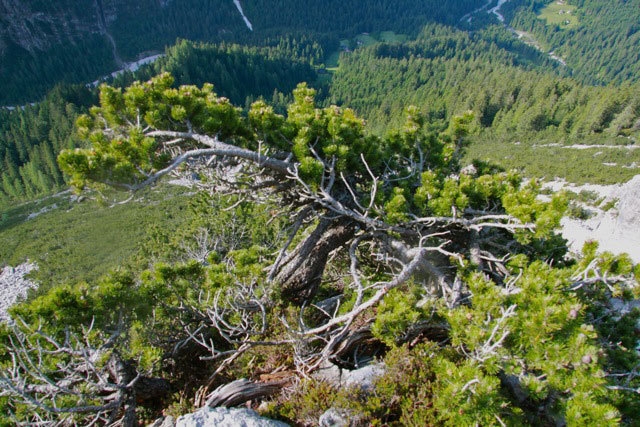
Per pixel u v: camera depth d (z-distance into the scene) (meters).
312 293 6.84
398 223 6.05
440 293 6.18
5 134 98.25
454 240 6.62
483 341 3.63
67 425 4.57
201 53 120.31
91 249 46.94
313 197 5.96
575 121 74.31
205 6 199.12
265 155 5.81
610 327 5.20
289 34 179.62
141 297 5.38
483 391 3.05
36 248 49.59
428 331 5.01
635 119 66.38
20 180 88.44
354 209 6.58
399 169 7.73
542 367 3.22
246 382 4.48
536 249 6.14
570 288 4.23
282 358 5.15
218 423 3.54
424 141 7.78
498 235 6.13
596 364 3.08
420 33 196.38
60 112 95.75
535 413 3.83
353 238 7.12
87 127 6.00
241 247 12.78
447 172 7.68
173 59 111.31
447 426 3.32
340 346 5.07
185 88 5.90
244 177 6.71
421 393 3.70
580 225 31.92
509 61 156.00
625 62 186.00
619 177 42.09
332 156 6.18
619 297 4.67
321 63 167.00
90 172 4.43
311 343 5.40
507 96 90.75
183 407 4.55
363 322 5.46
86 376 5.00
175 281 5.94
